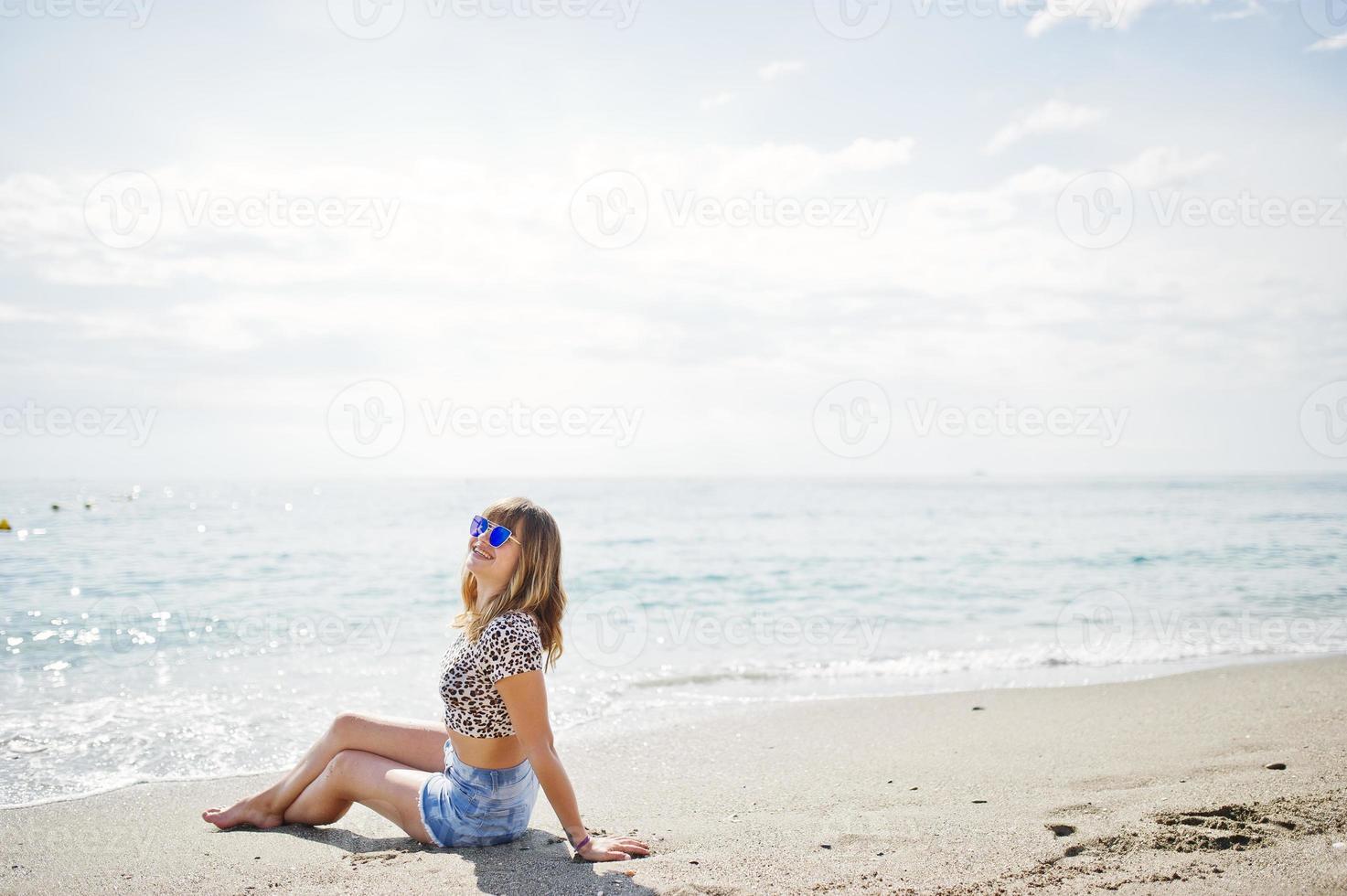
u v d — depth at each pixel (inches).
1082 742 214.4
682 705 271.6
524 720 134.0
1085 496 1721.2
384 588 537.0
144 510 1059.9
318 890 125.6
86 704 259.4
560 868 132.3
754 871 130.2
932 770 194.2
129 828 158.4
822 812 164.7
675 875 128.6
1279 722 224.2
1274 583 565.3
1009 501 1584.6
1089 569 655.8
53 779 191.6
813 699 276.5
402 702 269.1
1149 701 260.7
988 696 276.7
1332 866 122.5
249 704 263.1
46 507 1098.1
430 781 144.8
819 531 992.2
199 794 182.7
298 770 157.2
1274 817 142.2
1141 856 130.0
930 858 134.4
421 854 139.3
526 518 138.9
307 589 530.9
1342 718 226.1
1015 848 137.0
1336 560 684.7
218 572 587.5
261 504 1325.0
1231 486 2285.9
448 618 439.2
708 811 167.6
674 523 1083.3
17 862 140.5
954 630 426.3
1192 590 544.1
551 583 140.5
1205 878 120.2
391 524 948.0
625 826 158.1
